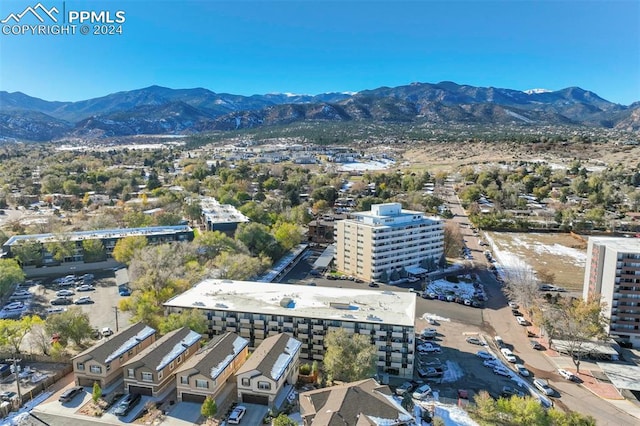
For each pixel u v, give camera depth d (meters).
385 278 157.25
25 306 130.12
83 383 86.56
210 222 193.00
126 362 87.50
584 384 97.06
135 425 75.38
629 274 114.69
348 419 68.69
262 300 109.19
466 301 140.25
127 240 162.25
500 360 105.56
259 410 80.38
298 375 91.62
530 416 74.12
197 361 84.12
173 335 94.56
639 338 116.25
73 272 162.38
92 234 175.62
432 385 93.19
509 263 181.12
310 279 159.88
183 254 150.75
